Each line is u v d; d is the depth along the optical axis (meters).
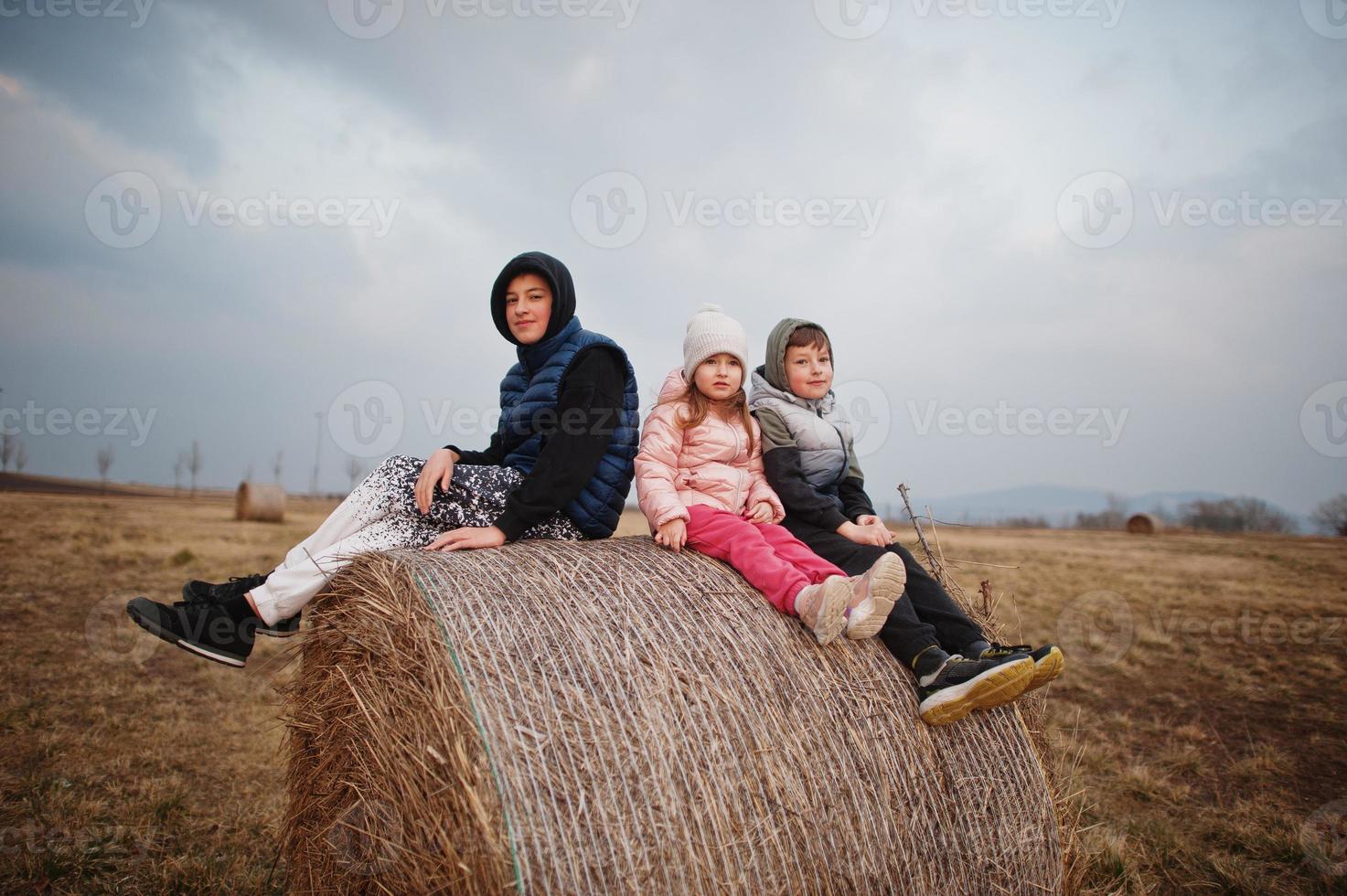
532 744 2.20
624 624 2.62
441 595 2.53
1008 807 2.93
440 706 2.25
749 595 2.95
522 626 2.49
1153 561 17.97
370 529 3.26
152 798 4.44
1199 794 5.00
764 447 3.65
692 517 3.30
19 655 7.25
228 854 3.90
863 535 3.41
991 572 14.81
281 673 7.11
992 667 2.70
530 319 3.51
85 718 5.77
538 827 2.08
